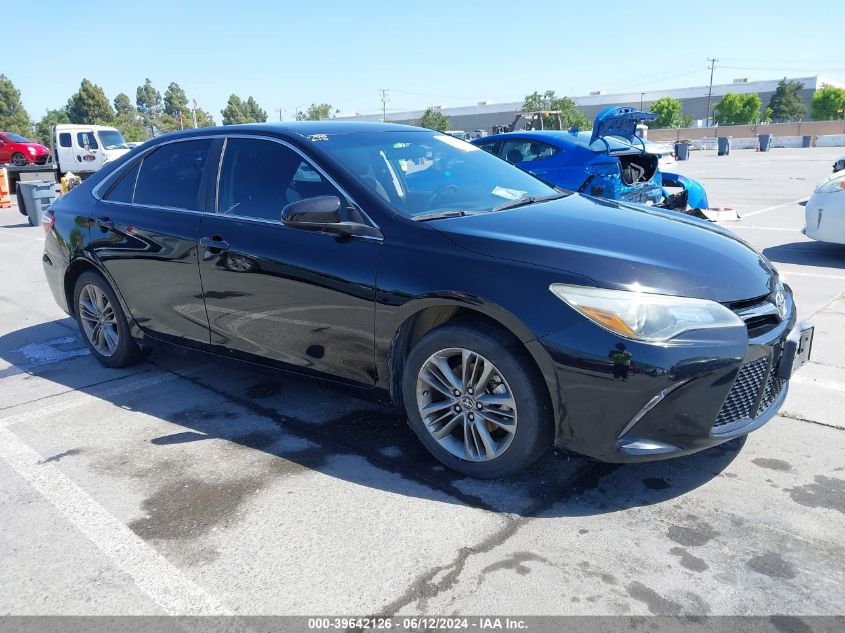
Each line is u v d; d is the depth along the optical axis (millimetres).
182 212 3770
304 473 3037
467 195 3424
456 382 2850
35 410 3881
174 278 3756
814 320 5047
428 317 3023
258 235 3344
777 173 20109
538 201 3486
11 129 83812
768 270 3010
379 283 2898
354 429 3484
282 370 3453
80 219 4328
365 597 2211
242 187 3551
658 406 2463
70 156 21484
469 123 112688
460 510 2695
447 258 2764
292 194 3340
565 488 2836
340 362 3166
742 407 2697
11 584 2342
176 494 2891
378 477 2980
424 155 3693
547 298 2537
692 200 8398
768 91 104500
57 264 4566
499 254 2695
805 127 64500
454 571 2320
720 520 2572
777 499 2703
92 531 2639
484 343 2670
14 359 4891
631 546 2430
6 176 18484
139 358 4531
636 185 7176
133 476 3061
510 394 2678
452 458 2943
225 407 3830
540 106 85188
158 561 2439
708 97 106500
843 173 7117
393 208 3051
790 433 3271
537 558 2377
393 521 2633
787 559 2332
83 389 4199
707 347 2447
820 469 2928
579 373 2486
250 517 2695
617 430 2502
